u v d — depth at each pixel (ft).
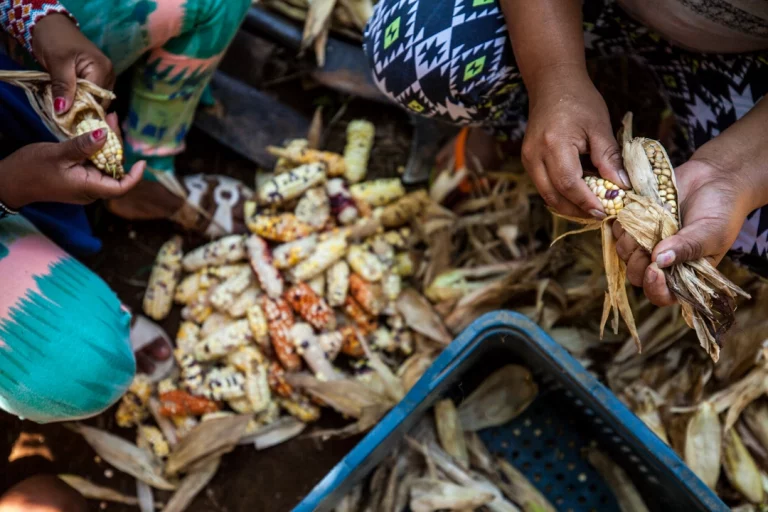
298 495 6.03
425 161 6.36
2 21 4.85
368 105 6.61
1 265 4.86
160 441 5.92
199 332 6.03
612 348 6.01
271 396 6.01
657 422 5.79
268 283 5.86
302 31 6.36
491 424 5.84
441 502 5.68
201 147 6.48
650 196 4.36
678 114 5.36
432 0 5.07
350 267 6.01
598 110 4.57
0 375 4.85
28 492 5.45
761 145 4.41
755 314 5.71
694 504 5.27
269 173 6.36
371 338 6.07
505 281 5.97
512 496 5.77
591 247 5.88
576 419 5.86
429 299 6.14
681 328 5.84
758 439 5.74
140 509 5.97
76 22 4.90
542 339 5.36
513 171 6.12
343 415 6.07
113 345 5.01
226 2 5.37
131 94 5.74
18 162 4.64
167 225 6.38
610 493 5.77
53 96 4.78
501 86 5.25
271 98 6.48
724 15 4.68
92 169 4.70
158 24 5.27
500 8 5.01
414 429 5.81
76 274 5.03
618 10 5.10
